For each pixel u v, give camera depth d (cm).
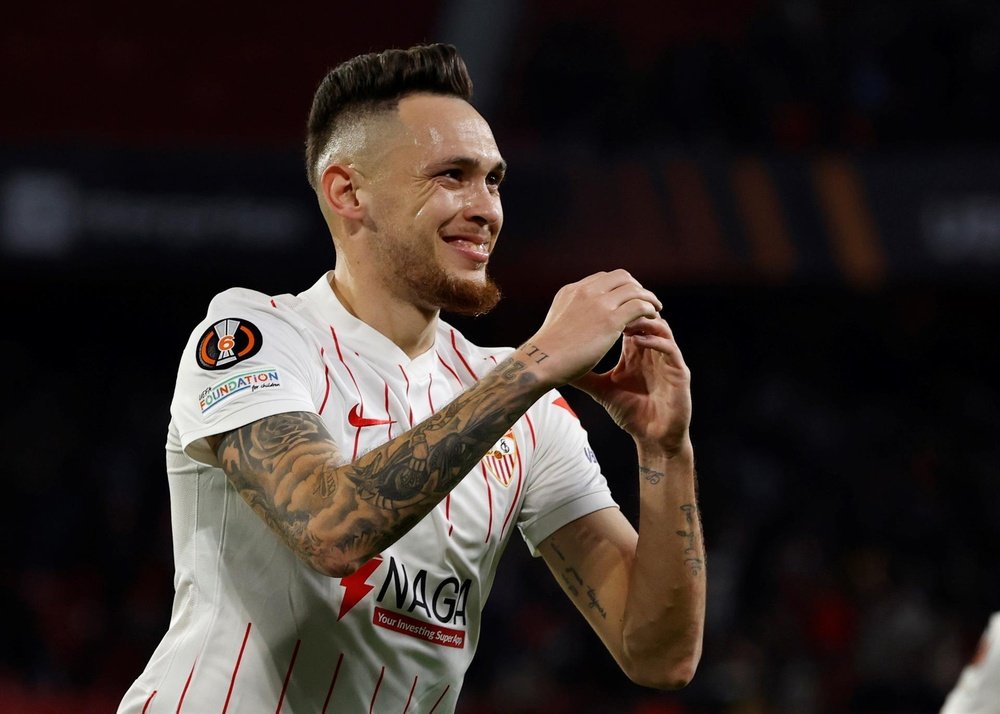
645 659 978
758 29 4238
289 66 4794
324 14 4950
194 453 854
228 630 866
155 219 3797
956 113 4181
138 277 3997
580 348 817
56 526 3891
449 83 910
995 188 3822
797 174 3888
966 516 3988
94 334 4656
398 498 772
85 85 4556
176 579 907
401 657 896
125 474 4128
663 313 4619
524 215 3856
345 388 888
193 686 864
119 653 3584
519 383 804
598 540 1009
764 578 3678
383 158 893
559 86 4131
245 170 3841
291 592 860
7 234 3734
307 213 3828
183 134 4584
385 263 902
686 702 3362
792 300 4597
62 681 3488
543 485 998
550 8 5119
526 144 4053
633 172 3881
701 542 977
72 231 3762
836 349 4594
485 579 947
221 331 869
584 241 3844
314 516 775
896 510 3938
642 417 964
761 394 4356
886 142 4162
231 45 4762
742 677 3369
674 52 4088
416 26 5038
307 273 3916
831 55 4253
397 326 922
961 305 4594
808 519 3919
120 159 3803
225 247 3809
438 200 884
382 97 901
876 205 3856
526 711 3328
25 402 4406
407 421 905
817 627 3516
